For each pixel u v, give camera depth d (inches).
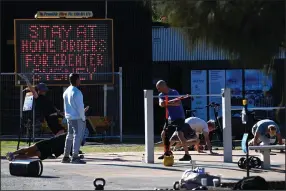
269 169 1240.8
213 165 1310.3
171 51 2878.9
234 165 1309.1
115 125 2384.4
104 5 2783.0
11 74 2169.0
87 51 2258.9
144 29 2810.0
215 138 2198.6
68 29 2258.9
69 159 1371.8
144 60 2817.4
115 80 2429.9
